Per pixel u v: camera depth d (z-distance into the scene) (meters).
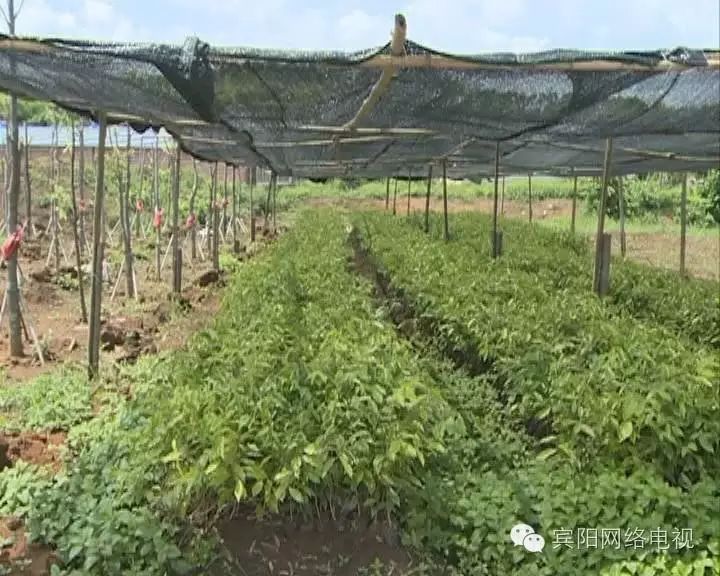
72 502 5.82
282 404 5.91
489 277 11.66
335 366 6.50
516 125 8.46
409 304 12.23
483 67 5.97
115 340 11.56
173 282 15.87
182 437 5.57
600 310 9.27
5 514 5.97
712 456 6.24
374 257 18.28
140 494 5.69
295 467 5.30
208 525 5.84
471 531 5.89
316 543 5.88
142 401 6.86
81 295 12.88
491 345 8.41
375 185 54.06
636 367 6.82
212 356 7.12
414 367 7.30
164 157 34.12
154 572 5.22
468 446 6.91
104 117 9.23
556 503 5.85
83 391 8.62
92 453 6.52
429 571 5.66
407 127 9.01
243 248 26.25
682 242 17.61
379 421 5.84
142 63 6.07
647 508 5.70
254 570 5.63
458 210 43.91
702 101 7.25
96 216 9.39
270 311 8.68
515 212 43.28
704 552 5.32
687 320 10.55
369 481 5.54
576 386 6.64
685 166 16.12
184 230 22.78
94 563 5.23
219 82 6.51
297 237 19.41
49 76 6.71
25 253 18.98
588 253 20.98
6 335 11.77
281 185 53.03
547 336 8.20
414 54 5.87
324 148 13.56
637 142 11.55
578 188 42.66
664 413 6.16
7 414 8.09
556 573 5.46
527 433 7.67
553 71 6.14
